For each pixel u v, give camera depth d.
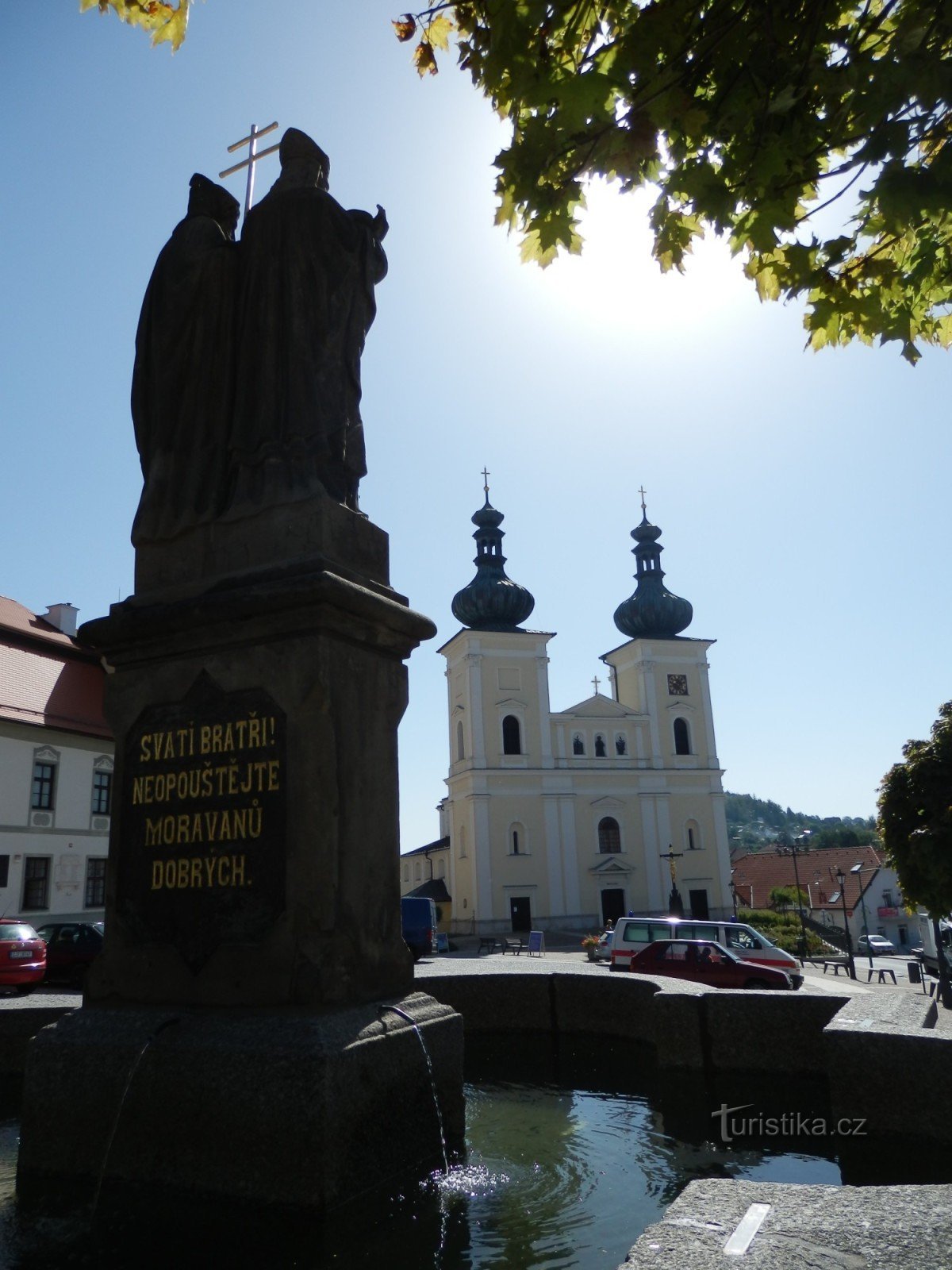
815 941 49.31
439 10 4.27
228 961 4.96
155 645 5.57
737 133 3.97
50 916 32.62
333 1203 4.20
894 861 21.78
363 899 5.16
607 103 3.76
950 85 3.52
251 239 6.32
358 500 6.21
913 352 4.60
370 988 5.08
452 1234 4.05
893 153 3.75
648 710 62.69
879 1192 3.02
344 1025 4.67
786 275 4.39
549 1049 8.93
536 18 3.77
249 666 5.29
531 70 3.78
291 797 5.02
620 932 24.80
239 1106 4.38
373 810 5.36
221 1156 4.37
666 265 4.32
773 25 3.72
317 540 5.57
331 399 6.01
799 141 3.91
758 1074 7.20
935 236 4.42
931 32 3.52
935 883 20.91
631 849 60.34
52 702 34.22
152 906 5.27
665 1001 7.53
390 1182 4.58
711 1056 7.34
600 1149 5.45
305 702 5.10
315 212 6.20
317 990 4.73
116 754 5.62
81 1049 4.85
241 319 6.23
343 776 5.15
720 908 60.84
